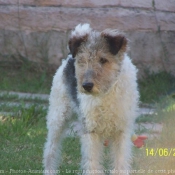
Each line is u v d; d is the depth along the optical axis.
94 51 8.76
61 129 10.27
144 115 13.48
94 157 9.14
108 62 8.80
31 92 15.77
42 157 10.84
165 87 15.61
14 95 14.87
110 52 8.80
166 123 12.25
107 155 10.61
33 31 16.58
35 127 12.48
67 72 9.90
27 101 14.70
